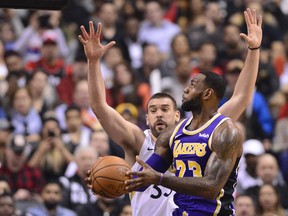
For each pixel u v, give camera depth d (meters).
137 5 20.81
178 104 16.89
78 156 14.01
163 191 9.84
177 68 17.25
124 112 15.74
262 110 16.98
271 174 14.30
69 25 20.02
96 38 9.80
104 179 8.77
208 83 8.99
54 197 13.70
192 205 8.98
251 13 10.10
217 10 20.56
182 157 8.93
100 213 13.60
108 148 14.86
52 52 17.83
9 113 16.17
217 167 8.62
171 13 20.86
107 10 19.69
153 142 9.97
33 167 14.48
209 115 8.99
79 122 15.60
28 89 16.66
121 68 17.38
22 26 19.98
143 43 19.08
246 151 15.57
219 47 19.11
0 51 18.48
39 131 16.14
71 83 17.47
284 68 19.73
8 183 13.99
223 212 8.99
